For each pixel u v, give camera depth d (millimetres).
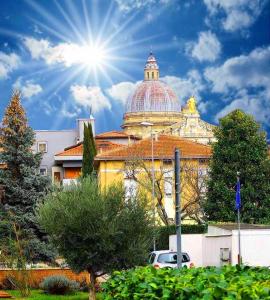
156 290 13125
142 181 76312
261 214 69000
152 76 184625
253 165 69938
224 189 69125
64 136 119812
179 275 14031
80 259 33500
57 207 33438
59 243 33594
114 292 15992
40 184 55906
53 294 39781
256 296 10562
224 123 71562
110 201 33531
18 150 56250
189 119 156000
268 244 42281
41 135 119500
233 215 68625
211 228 47906
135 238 33594
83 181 34250
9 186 55594
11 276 38750
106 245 32969
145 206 34188
